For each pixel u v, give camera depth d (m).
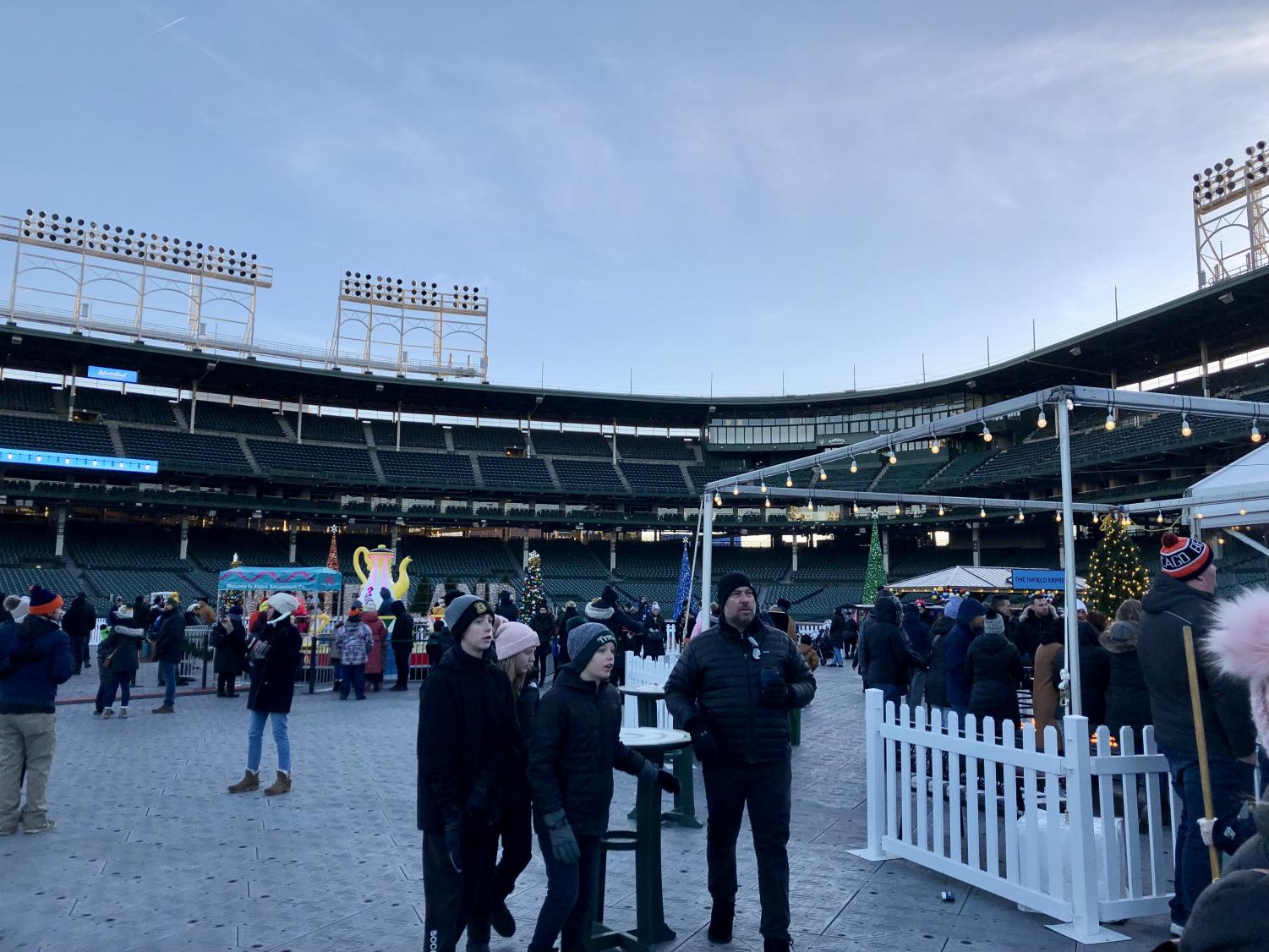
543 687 19.19
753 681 5.02
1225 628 2.09
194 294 52.84
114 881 6.20
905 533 58.44
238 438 53.91
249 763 9.12
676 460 65.06
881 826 6.91
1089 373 50.66
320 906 5.69
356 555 29.69
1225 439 37.75
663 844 7.26
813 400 61.94
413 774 10.05
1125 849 5.61
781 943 4.71
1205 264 41.88
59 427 47.97
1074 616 7.54
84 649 22.47
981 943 5.03
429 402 60.72
